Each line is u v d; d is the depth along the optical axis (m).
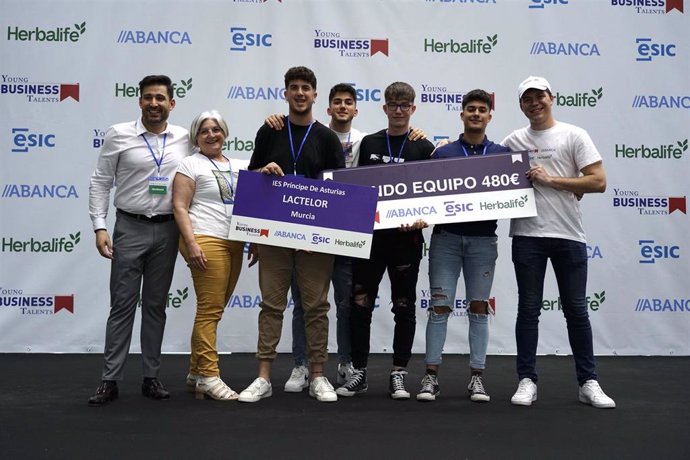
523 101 3.36
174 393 3.45
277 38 4.87
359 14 4.89
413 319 3.40
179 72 4.84
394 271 3.38
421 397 3.28
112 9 4.82
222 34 4.86
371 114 4.89
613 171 4.93
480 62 4.91
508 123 4.92
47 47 4.79
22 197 4.77
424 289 4.89
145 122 3.35
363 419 2.88
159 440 2.53
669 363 4.55
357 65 4.89
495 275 4.90
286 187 3.27
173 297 4.81
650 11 4.95
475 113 3.37
